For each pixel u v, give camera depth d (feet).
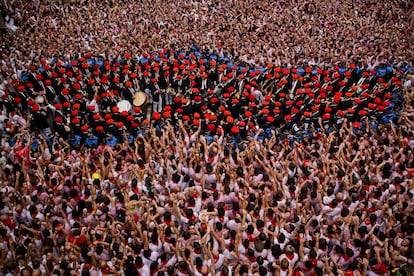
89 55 48.83
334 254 27.27
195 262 26.02
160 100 46.78
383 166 33.27
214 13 61.26
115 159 34.81
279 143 36.73
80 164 34.55
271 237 27.66
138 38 53.31
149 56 49.37
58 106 41.22
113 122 38.70
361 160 33.78
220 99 43.88
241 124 38.37
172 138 36.40
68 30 55.36
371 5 65.21
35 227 28.73
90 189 32.07
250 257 26.27
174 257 26.73
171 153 35.53
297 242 26.96
